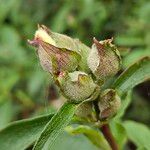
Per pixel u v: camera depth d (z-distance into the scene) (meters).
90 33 0.34
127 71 0.16
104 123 0.16
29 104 0.34
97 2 0.36
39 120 0.16
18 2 0.39
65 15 0.36
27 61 0.35
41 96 0.33
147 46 0.32
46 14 0.39
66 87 0.14
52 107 0.26
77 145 0.21
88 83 0.14
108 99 0.15
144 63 0.16
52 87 0.29
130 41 0.32
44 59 0.14
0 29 0.37
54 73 0.14
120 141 0.18
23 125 0.16
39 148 0.14
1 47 0.37
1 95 0.33
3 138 0.16
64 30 0.36
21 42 0.37
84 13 0.35
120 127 0.18
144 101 0.31
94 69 0.15
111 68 0.15
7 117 0.31
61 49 0.14
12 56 0.36
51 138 0.14
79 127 0.16
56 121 0.14
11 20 0.39
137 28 0.33
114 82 0.16
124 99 0.16
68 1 0.37
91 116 0.16
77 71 0.14
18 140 0.16
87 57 0.15
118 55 0.15
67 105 0.14
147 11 0.34
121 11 0.36
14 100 0.34
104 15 0.35
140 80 0.15
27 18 0.39
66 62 0.14
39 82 0.33
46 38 0.14
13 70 0.35
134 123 0.21
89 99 0.15
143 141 0.20
